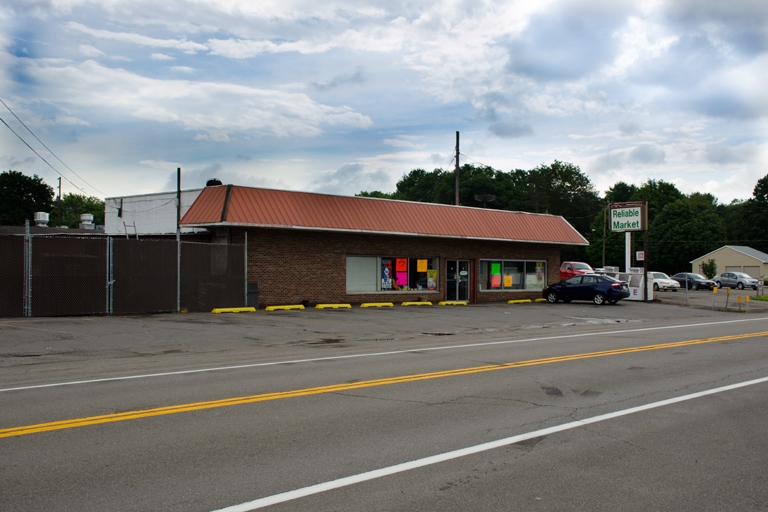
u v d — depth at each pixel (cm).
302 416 771
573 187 10469
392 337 1783
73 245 1952
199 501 491
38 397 879
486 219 3378
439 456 613
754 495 523
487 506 490
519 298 3572
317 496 505
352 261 2869
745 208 9338
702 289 5800
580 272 4372
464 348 1505
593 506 494
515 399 882
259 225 2441
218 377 1057
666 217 8538
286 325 1950
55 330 1628
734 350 1466
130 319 1934
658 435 701
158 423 731
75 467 571
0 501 489
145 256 2108
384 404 843
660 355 1368
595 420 764
